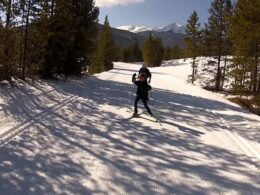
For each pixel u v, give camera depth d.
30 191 6.09
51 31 21.17
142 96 13.07
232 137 11.09
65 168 7.27
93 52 27.50
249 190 6.84
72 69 25.38
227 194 6.59
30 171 6.95
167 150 9.12
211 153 9.16
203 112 15.64
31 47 20.45
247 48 26.38
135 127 11.45
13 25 17.62
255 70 26.38
